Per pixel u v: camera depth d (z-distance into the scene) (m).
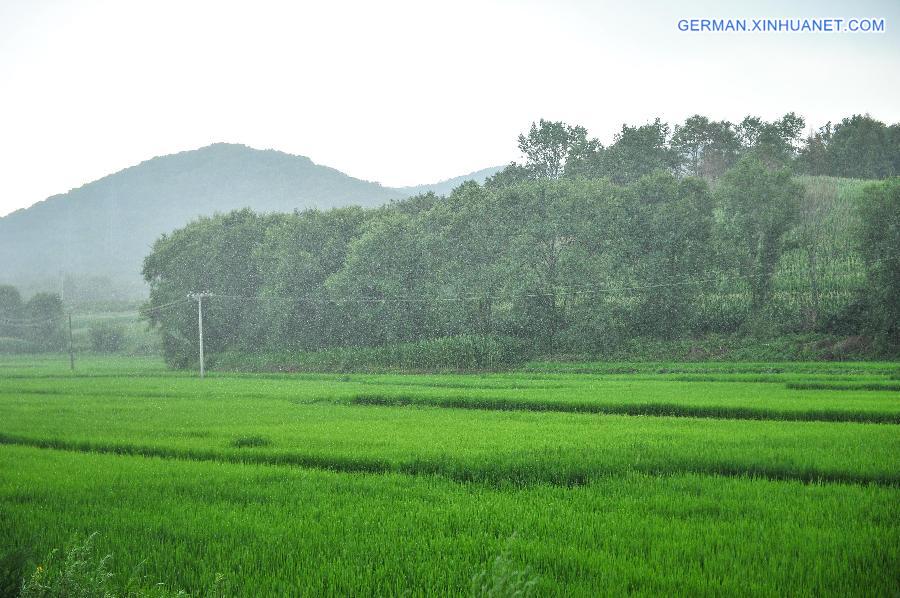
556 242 83.38
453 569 9.84
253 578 9.76
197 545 11.43
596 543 11.16
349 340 84.94
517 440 21.84
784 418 29.44
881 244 63.78
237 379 65.44
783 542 11.00
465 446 20.67
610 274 75.00
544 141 118.38
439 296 79.75
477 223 83.31
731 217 78.38
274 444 22.08
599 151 123.50
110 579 9.73
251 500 14.66
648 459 18.08
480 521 12.45
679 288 73.88
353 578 9.58
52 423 29.38
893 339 62.25
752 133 131.50
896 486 15.62
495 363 71.44
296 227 91.19
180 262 94.31
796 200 77.00
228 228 95.56
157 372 79.56
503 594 7.43
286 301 86.56
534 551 10.64
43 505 14.20
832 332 66.88
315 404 39.41
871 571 9.71
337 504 14.08
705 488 15.02
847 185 110.06
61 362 108.12
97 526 12.56
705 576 9.65
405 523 12.35
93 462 19.56
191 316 91.69
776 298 74.75
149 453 22.28
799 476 16.84
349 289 82.62
